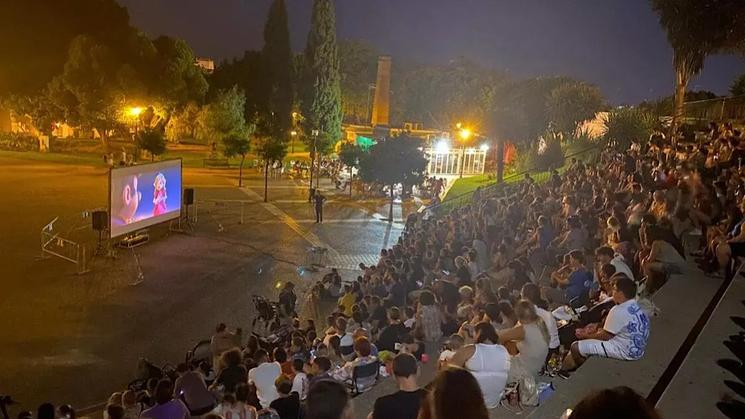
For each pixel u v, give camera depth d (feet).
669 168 57.82
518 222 63.41
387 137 127.44
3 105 208.64
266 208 124.98
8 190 124.26
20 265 75.77
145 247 88.99
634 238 39.37
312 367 30.86
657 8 103.45
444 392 11.16
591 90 127.34
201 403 30.89
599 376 21.97
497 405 22.00
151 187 92.07
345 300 53.16
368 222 117.39
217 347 43.39
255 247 93.09
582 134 123.65
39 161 169.58
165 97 196.24
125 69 181.16
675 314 27.61
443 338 34.47
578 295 33.65
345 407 12.10
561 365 25.11
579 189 64.69
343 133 222.69
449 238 60.03
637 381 21.58
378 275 53.83
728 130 72.49
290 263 85.40
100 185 136.46
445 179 158.81
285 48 212.02
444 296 36.91
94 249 85.05
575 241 44.14
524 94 129.39
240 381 32.50
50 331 57.06
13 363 50.14
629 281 23.07
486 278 33.96
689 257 36.50
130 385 41.91
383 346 37.27
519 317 23.57
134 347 54.80
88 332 57.41
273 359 36.83
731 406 19.51
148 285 72.02
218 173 172.76
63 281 71.10
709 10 97.14
